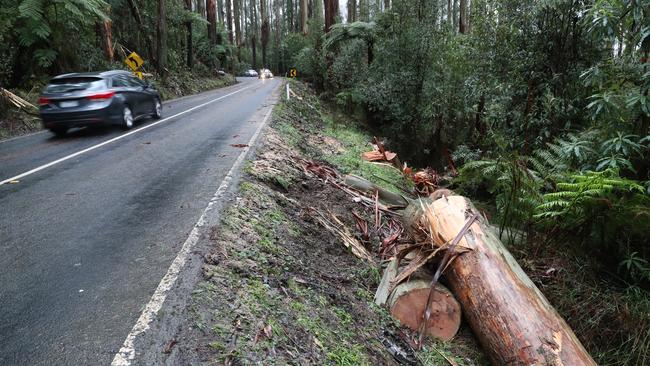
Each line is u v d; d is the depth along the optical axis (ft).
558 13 27.55
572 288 16.98
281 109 50.96
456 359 13.32
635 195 16.60
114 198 18.90
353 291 15.11
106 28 61.82
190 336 9.50
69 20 50.52
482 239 14.34
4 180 21.84
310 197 23.44
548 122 26.89
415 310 14.28
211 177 21.71
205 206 17.29
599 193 15.89
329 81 80.02
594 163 19.42
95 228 15.53
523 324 11.95
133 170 23.71
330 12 80.43
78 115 33.78
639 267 16.28
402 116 57.62
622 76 20.70
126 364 8.64
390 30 60.18
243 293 11.49
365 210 24.21
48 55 47.11
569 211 17.16
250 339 9.77
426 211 16.58
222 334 9.68
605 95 18.03
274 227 16.87
